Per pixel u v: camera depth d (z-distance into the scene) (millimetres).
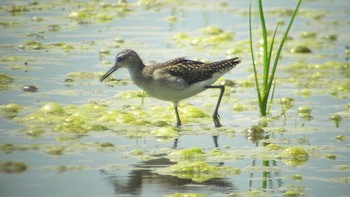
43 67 19469
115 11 26266
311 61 21156
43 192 11422
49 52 20922
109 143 14008
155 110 16656
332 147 14227
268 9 27062
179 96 15719
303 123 15875
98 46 21688
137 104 17016
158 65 15930
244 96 17969
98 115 15906
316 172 12766
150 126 15367
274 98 17812
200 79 15781
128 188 11703
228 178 12336
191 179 12219
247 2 28172
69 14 25250
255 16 25938
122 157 13273
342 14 26891
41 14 25344
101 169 12578
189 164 12836
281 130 15352
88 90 17891
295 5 27906
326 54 21938
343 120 16094
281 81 19266
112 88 18234
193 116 16281
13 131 14508
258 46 22391
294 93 18234
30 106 16234
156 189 11688
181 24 24656
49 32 23062
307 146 14258
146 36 23047
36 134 14398
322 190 11859
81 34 23000
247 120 16062
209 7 27250
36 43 21641
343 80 19391
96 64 19969
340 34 24297
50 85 18031
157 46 21812
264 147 14102
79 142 14062
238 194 11570
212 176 12414
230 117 16297
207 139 14648
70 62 20031
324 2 28656
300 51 22047
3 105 16203
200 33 23547
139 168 12680
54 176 12156
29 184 11758
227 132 15172
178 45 22047
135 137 14578
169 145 14156
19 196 11227
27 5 26562
